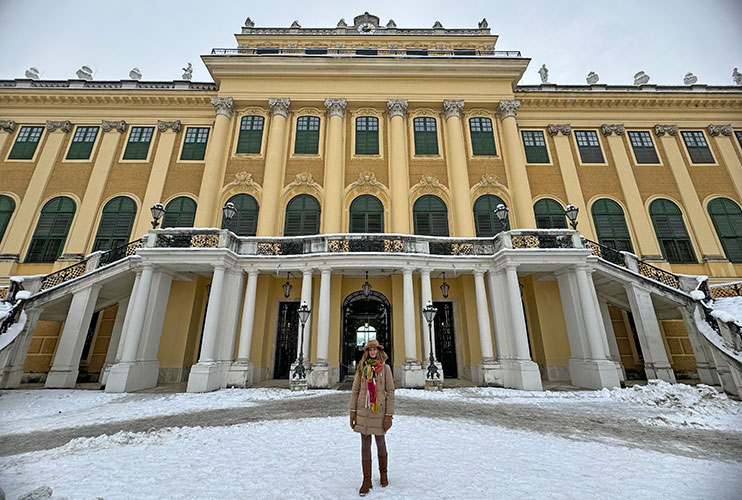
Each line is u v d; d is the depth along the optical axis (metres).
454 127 18.70
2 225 17.20
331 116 18.80
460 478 3.84
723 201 18.23
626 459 4.62
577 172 18.78
